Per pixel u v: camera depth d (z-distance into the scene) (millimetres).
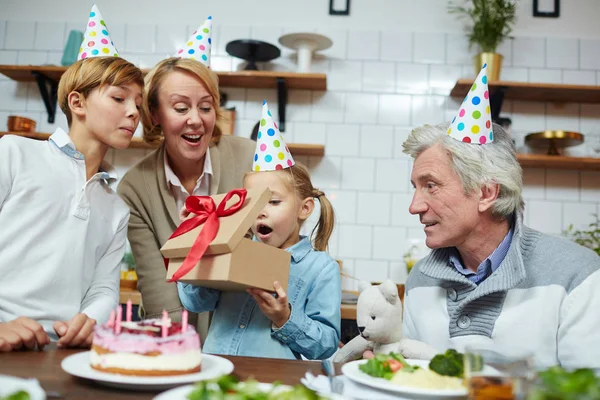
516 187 1166
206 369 907
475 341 1174
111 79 1376
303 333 1232
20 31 3137
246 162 1831
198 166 1738
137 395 792
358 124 3029
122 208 1527
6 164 1324
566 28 3057
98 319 1278
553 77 3027
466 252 1238
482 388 684
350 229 2967
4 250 1306
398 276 2930
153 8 3135
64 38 3135
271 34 3100
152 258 1733
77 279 1366
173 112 1568
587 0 3066
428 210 1205
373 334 1274
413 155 1251
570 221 2939
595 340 1093
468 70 3047
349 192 2988
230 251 1035
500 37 2893
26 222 1323
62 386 812
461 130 1181
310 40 2906
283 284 1171
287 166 1456
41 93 2996
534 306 1147
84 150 1429
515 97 2959
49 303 1328
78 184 1401
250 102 3041
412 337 1330
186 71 1570
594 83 3020
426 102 3037
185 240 1091
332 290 1384
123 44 3107
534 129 2998
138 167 1779
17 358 968
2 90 3100
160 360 839
